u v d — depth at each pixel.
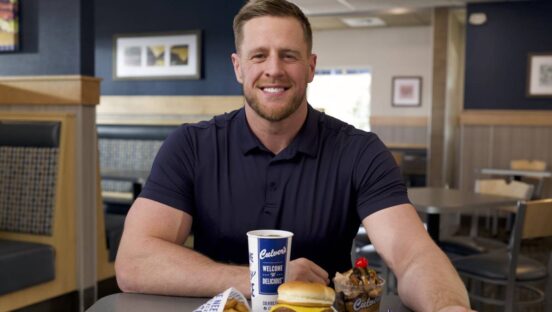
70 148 3.65
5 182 3.65
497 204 3.41
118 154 5.88
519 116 7.77
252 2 1.47
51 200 3.55
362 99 11.36
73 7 4.00
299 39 1.45
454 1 8.02
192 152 1.61
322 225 1.55
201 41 5.89
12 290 3.19
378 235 1.46
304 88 1.49
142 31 6.17
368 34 10.80
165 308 1.24
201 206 1.60
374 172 1.54
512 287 2.95
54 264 3.51
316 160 1.57
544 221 2.99
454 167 9.66
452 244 3.62
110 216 4.43
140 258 1.40
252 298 1.15
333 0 8.20
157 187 1.56
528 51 7.71
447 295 1.17
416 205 3.30
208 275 1.32
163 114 6.06
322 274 1.32
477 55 7.94
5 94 4.12
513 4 7.73
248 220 1.56
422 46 10.48
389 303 1.28
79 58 3.99
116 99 6.27
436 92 8.56
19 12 4.21
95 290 3.86
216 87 5.89
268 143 1.57
